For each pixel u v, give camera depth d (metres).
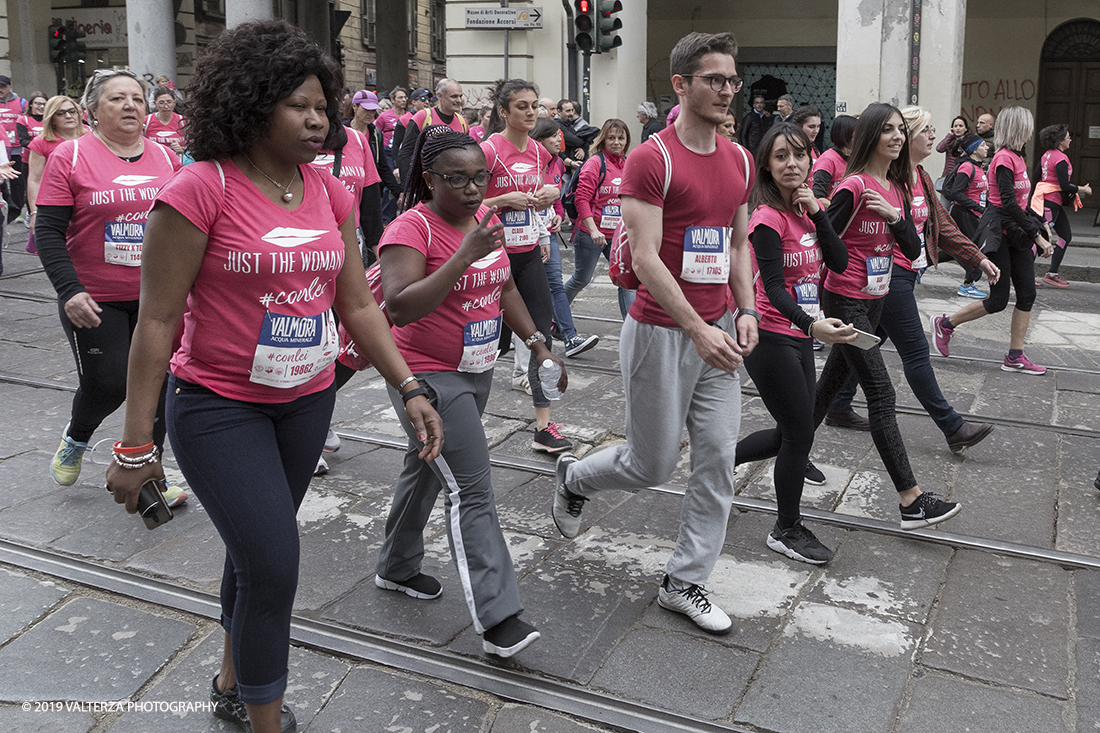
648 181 3.08
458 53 15.54
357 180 5.40
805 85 18.80
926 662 3.17
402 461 4.97
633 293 7.30
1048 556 3.92
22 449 5.05
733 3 18.69
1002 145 6.80
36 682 3.02
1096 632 3.36
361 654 3.16
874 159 4.29
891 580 3.75
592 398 6.20
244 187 2.34
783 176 3.62
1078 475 4.88
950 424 5.09
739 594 3.62
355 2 33.66
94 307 3.96
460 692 2.99
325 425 2.61
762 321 3.71
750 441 4.19
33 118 14.71
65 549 3.91
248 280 2.35
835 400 5.59
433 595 3.54
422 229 3.10
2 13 20.81
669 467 3.38
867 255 4.33
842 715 2.88
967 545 4.04
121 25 24.31
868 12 12.93
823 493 4.63
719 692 2.98
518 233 5.30
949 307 9.41
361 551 3.94
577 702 2.93
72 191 4.07
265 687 2.44
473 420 3.10
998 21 17.42
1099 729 2.82
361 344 2.67
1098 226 14.85
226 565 2.71
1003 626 3.40
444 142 3.07
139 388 2.31
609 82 15.34
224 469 2.38
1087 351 7.58
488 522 3.09
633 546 4.03
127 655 3.17
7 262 10.91
